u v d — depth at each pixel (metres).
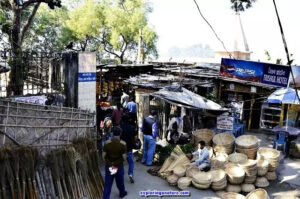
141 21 30.64
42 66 8.29
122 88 17.50
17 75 7.84
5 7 12.55
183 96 10.02
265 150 9.20
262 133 14.30
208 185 7.32
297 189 7.99
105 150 6.36
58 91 8.20
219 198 6.98
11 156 5.33
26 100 7.41
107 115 9.92
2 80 8.35
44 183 5.85
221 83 15.54
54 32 30.17
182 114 11.25
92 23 30.42
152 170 8.37
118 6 31.66
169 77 15.35
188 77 16.05
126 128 7.51
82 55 8.23
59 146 6.79
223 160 8.40
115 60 33.50
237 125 13.04
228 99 15.52
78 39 32.03
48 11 29.48
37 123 6.46
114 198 6.74
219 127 11.51
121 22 30.22
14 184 5.36
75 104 8.27
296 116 14.27
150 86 12.77
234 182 7.43
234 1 11.00
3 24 12.34
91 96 8.60
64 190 6.08
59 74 8.30
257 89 14.54
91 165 6.92
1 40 12.01
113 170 6.30
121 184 6.68
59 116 6.96
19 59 7.84
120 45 31.36
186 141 10.02
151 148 8.80
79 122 7.49
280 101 11.84
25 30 12.38
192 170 7.74
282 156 10.96
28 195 5.48
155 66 19.25
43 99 7.75
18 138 6.09
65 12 32.06
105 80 17.47
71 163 6.27
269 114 14.70
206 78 15.26
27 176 5.50
